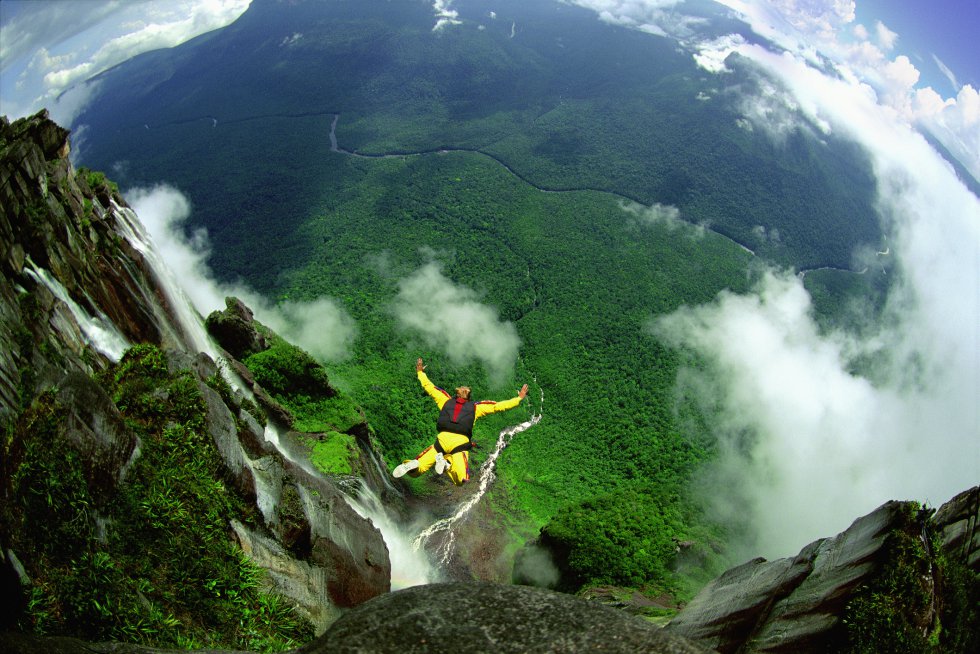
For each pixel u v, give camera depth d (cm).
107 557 1449
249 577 1794
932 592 1427
